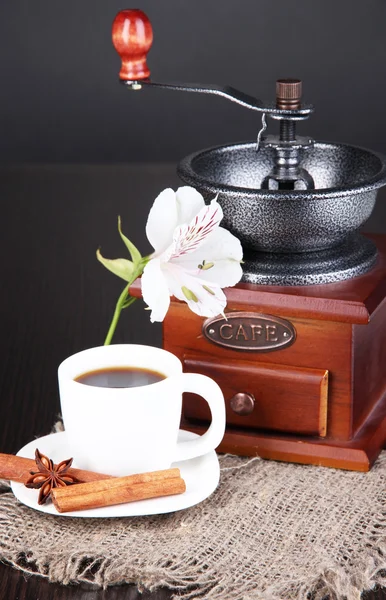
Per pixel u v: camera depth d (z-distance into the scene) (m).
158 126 1.79
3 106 1.80
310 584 0.85
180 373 0.91
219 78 1.76
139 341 1.16
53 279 1.30
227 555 0.87
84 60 1.77
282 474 0.96
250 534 0.89
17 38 1.76
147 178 1.63
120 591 0.85
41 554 0.87
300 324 0.95
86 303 1.25
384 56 1.72
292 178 0.99
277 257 0.97
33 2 1.74
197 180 0.96
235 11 1.72
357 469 0.96
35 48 1.77
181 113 1.78
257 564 0.86
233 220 0.95
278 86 0.96
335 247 0.99
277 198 0.93
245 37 1.74
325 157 1.04
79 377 0.93
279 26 1.72
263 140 0.99
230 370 0.98
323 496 0.93
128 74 0.97
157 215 0.92
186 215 0.92
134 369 0.94
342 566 0.86
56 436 0.96
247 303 0.96
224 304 0.92
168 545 0.88
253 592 0.84
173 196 0.91
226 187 0.94
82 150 1.83
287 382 0.96
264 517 0.91
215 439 0.93
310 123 1.77
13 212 1.48
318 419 0.96
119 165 1.73
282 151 0.99
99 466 0.91
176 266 0.93
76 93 1.79
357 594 0.84
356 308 0.93
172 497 0.90
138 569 0.85
